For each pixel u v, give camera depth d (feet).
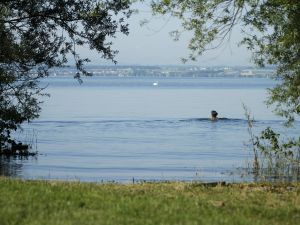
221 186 178.19
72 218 120.88
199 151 405.80
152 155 382.22
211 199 150.51
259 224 123.54
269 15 204.33
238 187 177.37
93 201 138.82
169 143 458.09
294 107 258.98
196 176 281.13
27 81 328.90
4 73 311.06
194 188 170.71
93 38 288.51
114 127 594.65
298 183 197.98
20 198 138.72
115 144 444.96
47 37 296.30
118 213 126.21
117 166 326.24
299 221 130.82
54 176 277.23
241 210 137.28
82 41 291.58
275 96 260.01
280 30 220.64
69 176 279.49
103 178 274.98
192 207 135.64
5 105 327.26
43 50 294.66
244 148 419.13
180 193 157.99
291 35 207.62
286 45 217.97
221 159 358.23
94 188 160.66
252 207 140.87
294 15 205.46
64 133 522.06
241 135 519.60
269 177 258.78
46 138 473.67
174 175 289.33
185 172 301.02
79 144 438.40
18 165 316.40
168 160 356.18
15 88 334.03
